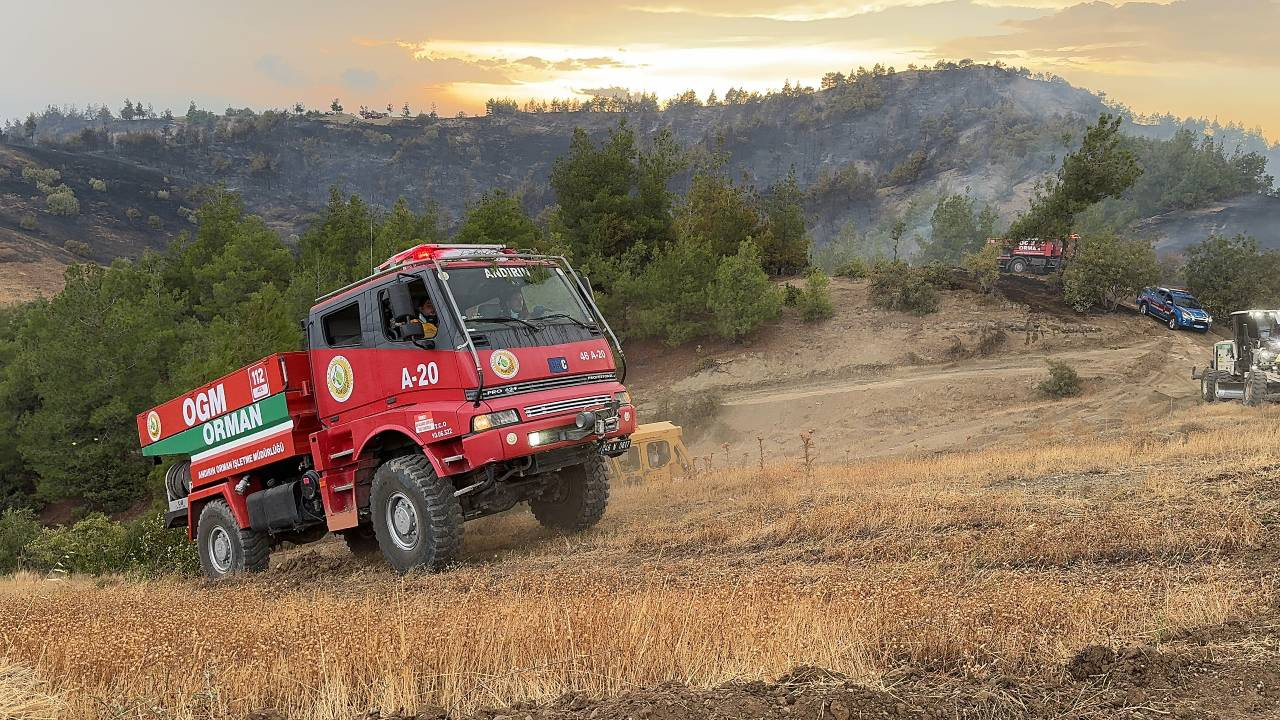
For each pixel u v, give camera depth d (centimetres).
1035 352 4619
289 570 1345
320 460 1214
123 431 4781
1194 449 1534
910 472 1644
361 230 6284
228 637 685
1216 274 5481
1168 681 509
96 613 884
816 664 558
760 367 4847
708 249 5466
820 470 1856
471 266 1117
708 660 570
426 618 702
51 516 5144
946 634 582
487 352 1068
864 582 752
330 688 564
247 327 3659
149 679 604
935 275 5334
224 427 1370
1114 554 855
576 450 1161
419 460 1120
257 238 6119
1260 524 873
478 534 1364
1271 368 2709
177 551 1741
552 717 502
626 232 6203
